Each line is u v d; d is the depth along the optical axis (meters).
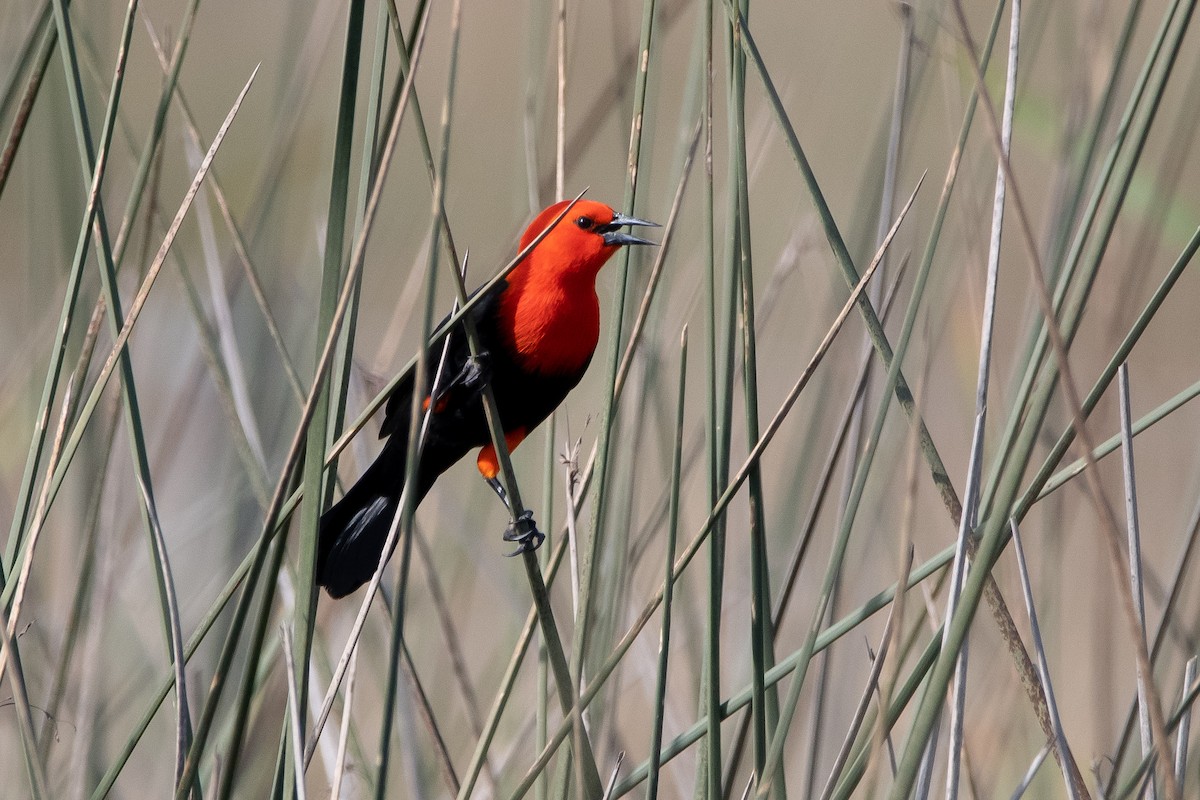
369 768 8.26
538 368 8.30
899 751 9.22
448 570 10.34
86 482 9.25
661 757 6.28
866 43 14.07
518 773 9.31
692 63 8.45
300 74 9.65
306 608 5.49
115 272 6.03
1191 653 8.20
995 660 9.15
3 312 15.07
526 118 8.80
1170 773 4.82
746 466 5.80
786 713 5.68
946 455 12.39
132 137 8.36
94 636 8.41
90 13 9.78
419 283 9.10
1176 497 15.89
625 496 8.07
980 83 4.87
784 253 8.99
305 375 9.80
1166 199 8.85
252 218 9.71
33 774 5.66
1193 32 14.75
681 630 9.03
